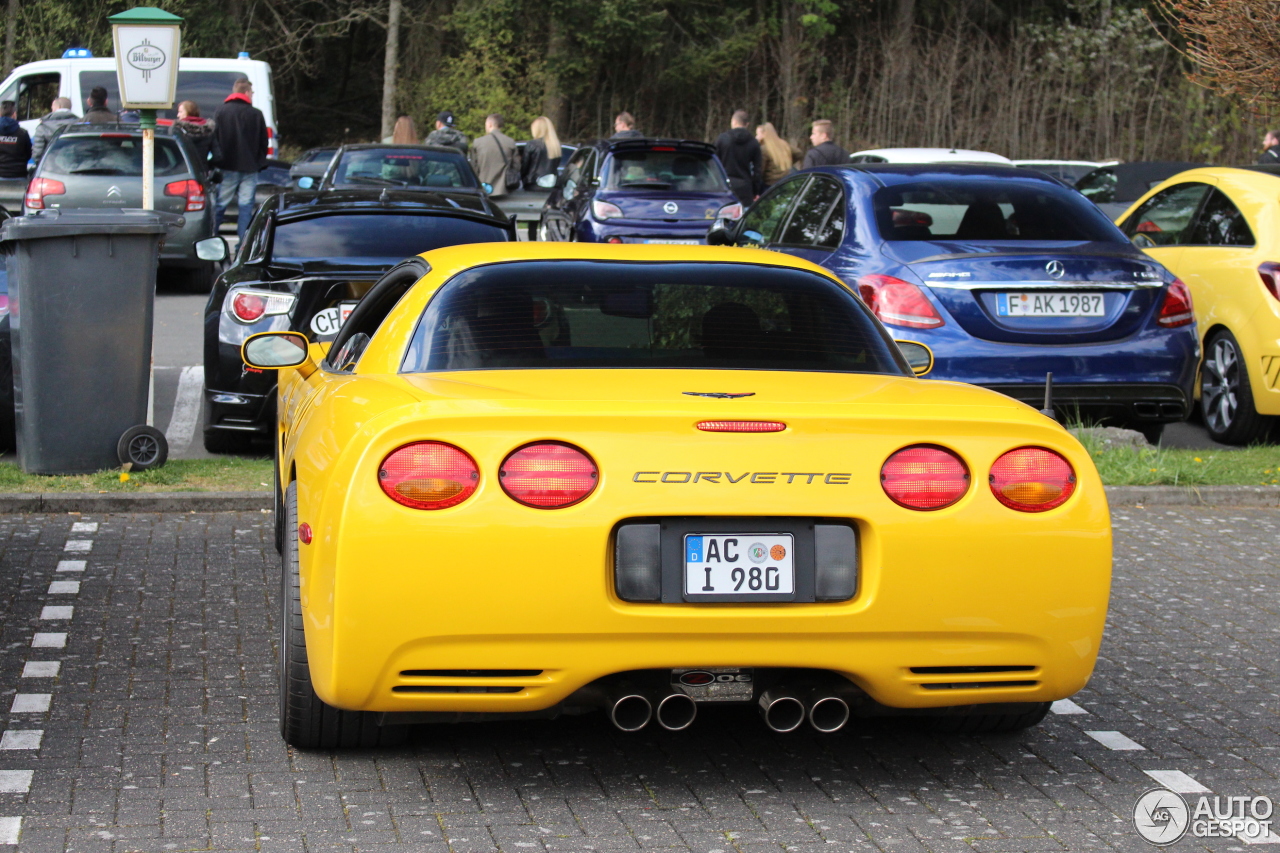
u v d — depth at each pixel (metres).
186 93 36.91
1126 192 26.81
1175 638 8.35
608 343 6.24
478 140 29.83
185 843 5.22
